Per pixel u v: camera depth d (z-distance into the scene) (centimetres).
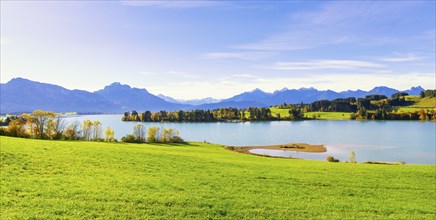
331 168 4947
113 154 4825
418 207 2686
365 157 11156
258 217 2167
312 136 18938
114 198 2311
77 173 3178
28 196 2228
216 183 3195
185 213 2123
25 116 11025
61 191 2403
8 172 2941
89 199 2256
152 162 4384
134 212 2059
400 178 4150
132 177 3173
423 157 11062
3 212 1883
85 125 12681
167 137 13212
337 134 19825
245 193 2830
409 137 17500
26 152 4062
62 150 4703
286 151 12781
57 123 11381
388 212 2512
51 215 1886
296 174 4088
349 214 2388
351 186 3512
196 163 4659
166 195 2509
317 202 2683
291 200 2683
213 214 2162
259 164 5153
